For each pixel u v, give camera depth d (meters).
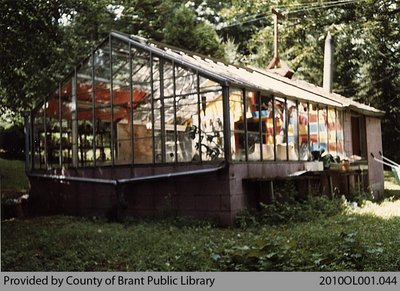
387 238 8.35
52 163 15.55
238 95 12.25
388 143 29.64
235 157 11.87
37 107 16.14
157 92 12.99
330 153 16.81
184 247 8.32
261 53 29.25
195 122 12.25
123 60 13.82
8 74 14.80
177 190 12.40
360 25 24.05
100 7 23.06
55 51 15.11
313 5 24.44
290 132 14.48
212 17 35.28
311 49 26.80
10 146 24.92
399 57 27.80
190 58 14.37
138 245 8.88
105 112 14.15
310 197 13.27
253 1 26.06
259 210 12.34
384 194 20.08
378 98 29.28
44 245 9.08
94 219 13.38
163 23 28.23
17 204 15.38
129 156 13.50
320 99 16.61
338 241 7.92
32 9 13.48
